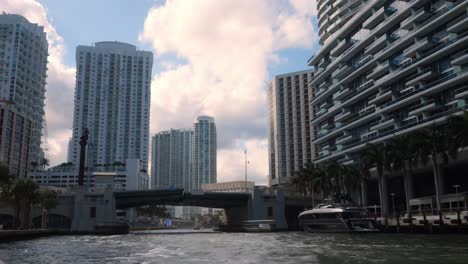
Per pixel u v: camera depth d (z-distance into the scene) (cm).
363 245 5409
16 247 6022
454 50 9400
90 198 12419
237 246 6041
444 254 4038
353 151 13050
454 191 10806
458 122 7281
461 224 6994
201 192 13775
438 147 7744
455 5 9344
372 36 12250
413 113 10325
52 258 4394
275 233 11456
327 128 15262
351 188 10962
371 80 12519
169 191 13450
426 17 10194
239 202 14575
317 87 16562
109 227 12169
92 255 4744
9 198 9538
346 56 13612
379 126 11656
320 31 16262
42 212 11731
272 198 14050
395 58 11450
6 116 17150
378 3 12038
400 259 3731
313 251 4797
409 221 8075
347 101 13500
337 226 9312
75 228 12081
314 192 12625
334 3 15088
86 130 15000
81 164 14625
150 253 4997
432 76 9938
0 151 16700
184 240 8181
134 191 13025
